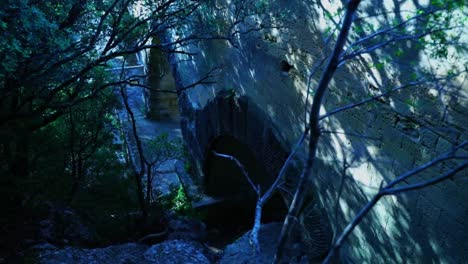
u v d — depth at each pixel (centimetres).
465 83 452
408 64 520
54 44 718
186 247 859
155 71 2014
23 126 905
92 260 805
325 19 659
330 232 728
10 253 819
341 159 679
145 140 1973
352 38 600
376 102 586
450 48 460
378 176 604
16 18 612
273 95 870
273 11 811
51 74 797
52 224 954
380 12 540
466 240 483
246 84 997
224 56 1095
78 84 980
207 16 988
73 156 1130
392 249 598
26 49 678
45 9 779
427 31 394
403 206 570
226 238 1398
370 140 612
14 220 930
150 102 2130
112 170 1262
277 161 880
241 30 957
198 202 1480
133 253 846
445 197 502
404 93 536
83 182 1190
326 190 728
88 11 855
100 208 1145
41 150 1084
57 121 1258
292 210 345
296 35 752
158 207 1248
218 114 1171
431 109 501
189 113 1517
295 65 771
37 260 784
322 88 307
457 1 401
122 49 893
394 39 359
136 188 1376
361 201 644
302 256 781
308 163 338
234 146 1292
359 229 659
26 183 945
